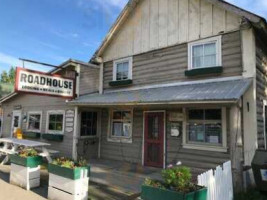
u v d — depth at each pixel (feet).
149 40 36.83
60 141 41.57
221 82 28.78
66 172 19.45
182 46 33.24
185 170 15.08
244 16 27.30
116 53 41.09
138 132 36.01
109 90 41.50
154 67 35.76
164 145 32.55
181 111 31.32
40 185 24.59
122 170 31.35
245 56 27.81
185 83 32.22
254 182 25.36
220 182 18.25
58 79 36.29
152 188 14.64
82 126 39.63
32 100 49.73
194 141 30.04
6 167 32.96
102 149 40.60
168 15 35.12
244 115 26.73
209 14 31.17
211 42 30.73
